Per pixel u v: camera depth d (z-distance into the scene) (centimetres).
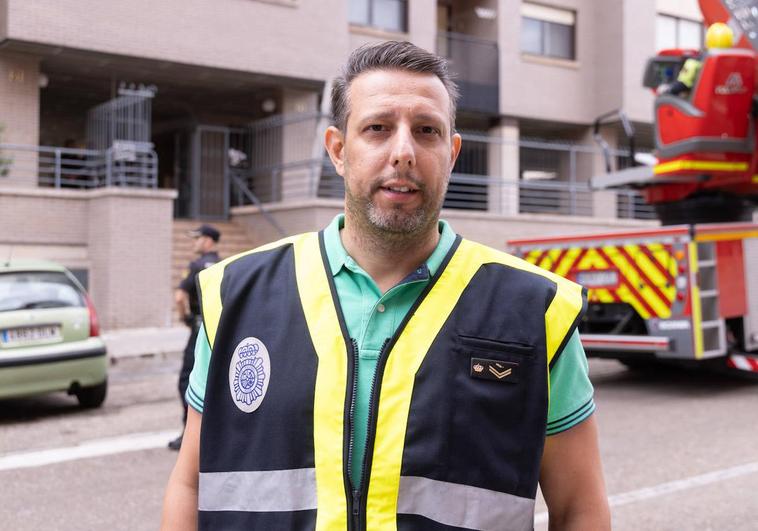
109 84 1680
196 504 185
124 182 1445
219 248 1588
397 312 176
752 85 834
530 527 168
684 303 834
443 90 177
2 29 1386
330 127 190
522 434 168
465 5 2105
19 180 1451
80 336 786
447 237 186
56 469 592
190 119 1855
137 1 1480
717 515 479
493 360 169
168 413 791
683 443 654
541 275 182
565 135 2233
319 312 177
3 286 764
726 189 906
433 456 164
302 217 1541
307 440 168
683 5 2228
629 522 469
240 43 1589
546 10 2109
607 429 709
